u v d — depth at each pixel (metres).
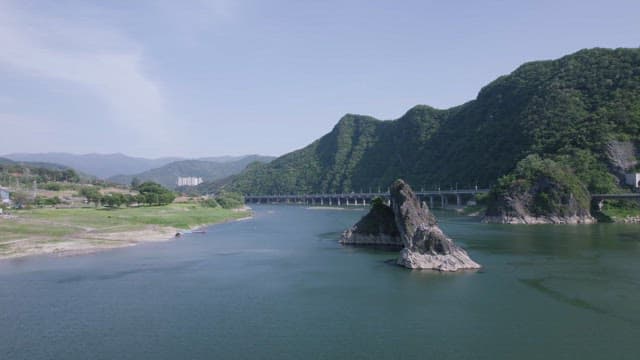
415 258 94.81
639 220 198.88
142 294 74.19
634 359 48.69
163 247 126.44
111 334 56.44
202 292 75.44
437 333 56.25
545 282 79.56
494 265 95.00
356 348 52.06
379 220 133.38
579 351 50.75
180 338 55.12
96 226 159.12
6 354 50.72
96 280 83.88
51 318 62.28
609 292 72.69
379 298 71.25
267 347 52.44
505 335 55.38
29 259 105.25
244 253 115.75
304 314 63.72
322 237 152.25
